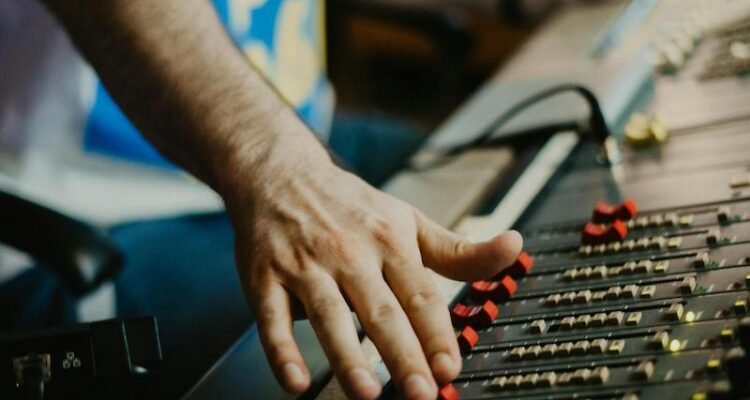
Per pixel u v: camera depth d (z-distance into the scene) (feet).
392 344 2.79
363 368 2.72
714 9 5.94
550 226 3.87
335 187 3.33
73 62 6.35
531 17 9.11
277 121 3.69
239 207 3.41
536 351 2.92
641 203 3.85
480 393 2.81
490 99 5.29
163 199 6.25
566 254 3.58
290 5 7.44
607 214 3.69
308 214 3.22
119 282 5.02
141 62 4.04
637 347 2.84
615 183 4.16
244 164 3.52
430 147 4.96
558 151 4.56
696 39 5.65
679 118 4.66
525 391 2.77
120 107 4.14
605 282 3.27
